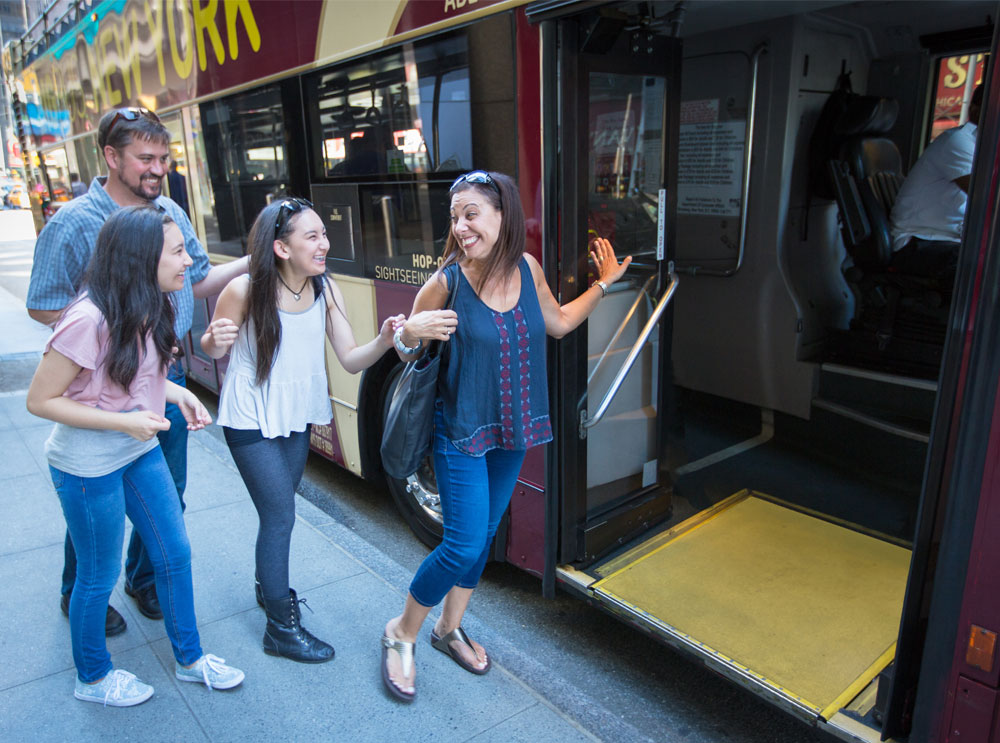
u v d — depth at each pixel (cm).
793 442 493
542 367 236
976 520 181
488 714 257
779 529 360
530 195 283
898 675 205
